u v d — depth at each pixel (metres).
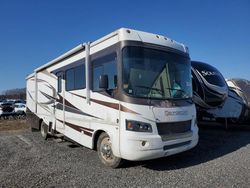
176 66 6.79
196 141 6.90
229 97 11.77
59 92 9.22
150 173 6.00
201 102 11.19
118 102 6.07
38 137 11.51
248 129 12.23
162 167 6.42
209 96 11.02
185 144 6.53
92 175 5.96
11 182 5.61
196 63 11.46
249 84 12.23
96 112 6.92
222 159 6.94
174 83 6.64
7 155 8.16
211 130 12.05
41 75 11.16
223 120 12.27
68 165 6.79
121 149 5.91
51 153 8.22
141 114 5.86
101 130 6.76
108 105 6.42
